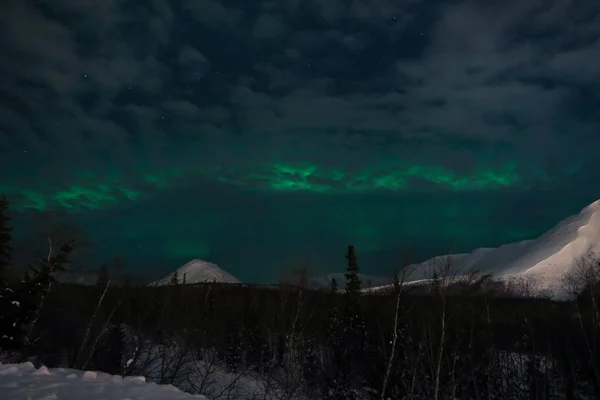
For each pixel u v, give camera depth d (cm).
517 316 3459
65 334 2969
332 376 3030
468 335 2984
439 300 2633
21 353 2648
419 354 2745
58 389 888
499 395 3050
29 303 2547
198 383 2717
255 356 3384
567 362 3216
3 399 789
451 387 2661
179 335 3216
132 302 3338
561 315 3438
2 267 2570
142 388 963
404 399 2766
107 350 2952
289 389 2664
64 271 2700
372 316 3388
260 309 3978
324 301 3616
